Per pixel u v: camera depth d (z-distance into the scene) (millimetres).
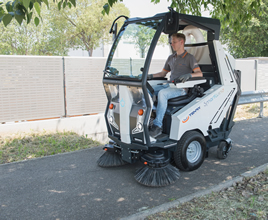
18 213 3029
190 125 4020
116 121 4012
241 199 3230
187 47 4914
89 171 4223
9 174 4129
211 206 3084
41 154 5031
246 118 8219
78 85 6910
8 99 6141
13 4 2939
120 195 3426
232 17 5883
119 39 3994
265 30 18781
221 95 4387
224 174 4039
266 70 11094
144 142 3656
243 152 5031
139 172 3732
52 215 2979
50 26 19812
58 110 6750
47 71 6496
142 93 3514
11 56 6062
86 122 6703
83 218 2916
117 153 4387
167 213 2979
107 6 3992
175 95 3982
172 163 4246
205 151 4316
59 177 4004
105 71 4031
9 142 5539
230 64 4664
